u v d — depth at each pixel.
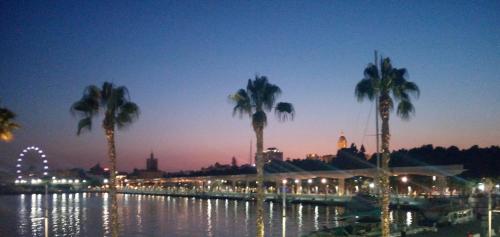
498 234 52.69
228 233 93.62
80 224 113.62
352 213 98.19
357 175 182.75
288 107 40.84
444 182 149.88
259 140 41.22
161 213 150.12
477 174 162.50
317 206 172.88
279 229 96.56
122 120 38.91
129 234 93.75
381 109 38.94
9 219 128.38
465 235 52.69
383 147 39.16
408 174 155.62
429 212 89.56
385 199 39.59
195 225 109.69
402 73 38.78
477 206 87.75
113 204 39.06
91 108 38.25
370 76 38.91
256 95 40.81
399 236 55.59
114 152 39.06
